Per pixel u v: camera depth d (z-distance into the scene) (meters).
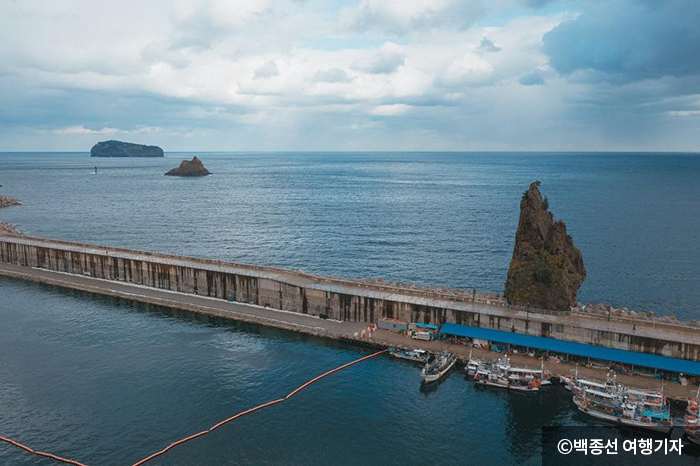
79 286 142.75
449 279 160.12
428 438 75.06
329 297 117.50
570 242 135.75
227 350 102.81
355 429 76.81
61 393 85.75
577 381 85.88
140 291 138.00
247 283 128.00
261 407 82.19
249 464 69.00
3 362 96.81
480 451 72.56
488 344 99.81
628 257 189.25
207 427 76.81
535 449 73.19
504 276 163.38
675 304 139.75
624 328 94.81
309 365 96.44
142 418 78.81
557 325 97.69
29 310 125.12
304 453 71.38
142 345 104.75
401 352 99.56
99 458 70.00
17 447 72.31
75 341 106.62
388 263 178.75
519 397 85.88
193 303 127.75
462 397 85.94
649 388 84.88
